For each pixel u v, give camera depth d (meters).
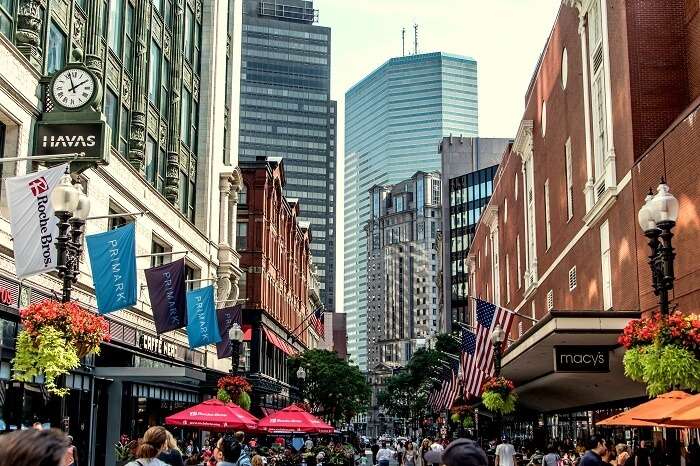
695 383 15.29
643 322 16.34
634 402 36.12
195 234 46.53
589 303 35.62
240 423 25.95
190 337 33.69
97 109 25.17
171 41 43.53
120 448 24.12
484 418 74.62
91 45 31.33
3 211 24.48
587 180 35.53
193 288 47.09
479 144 151.62
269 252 72.25
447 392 70.94
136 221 36.44
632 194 28.61
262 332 68.31
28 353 15.97
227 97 56.69
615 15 31.03
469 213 140.00
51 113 25.00
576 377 34.91
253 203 69.44
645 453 23.94
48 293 26.86
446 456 4.90
